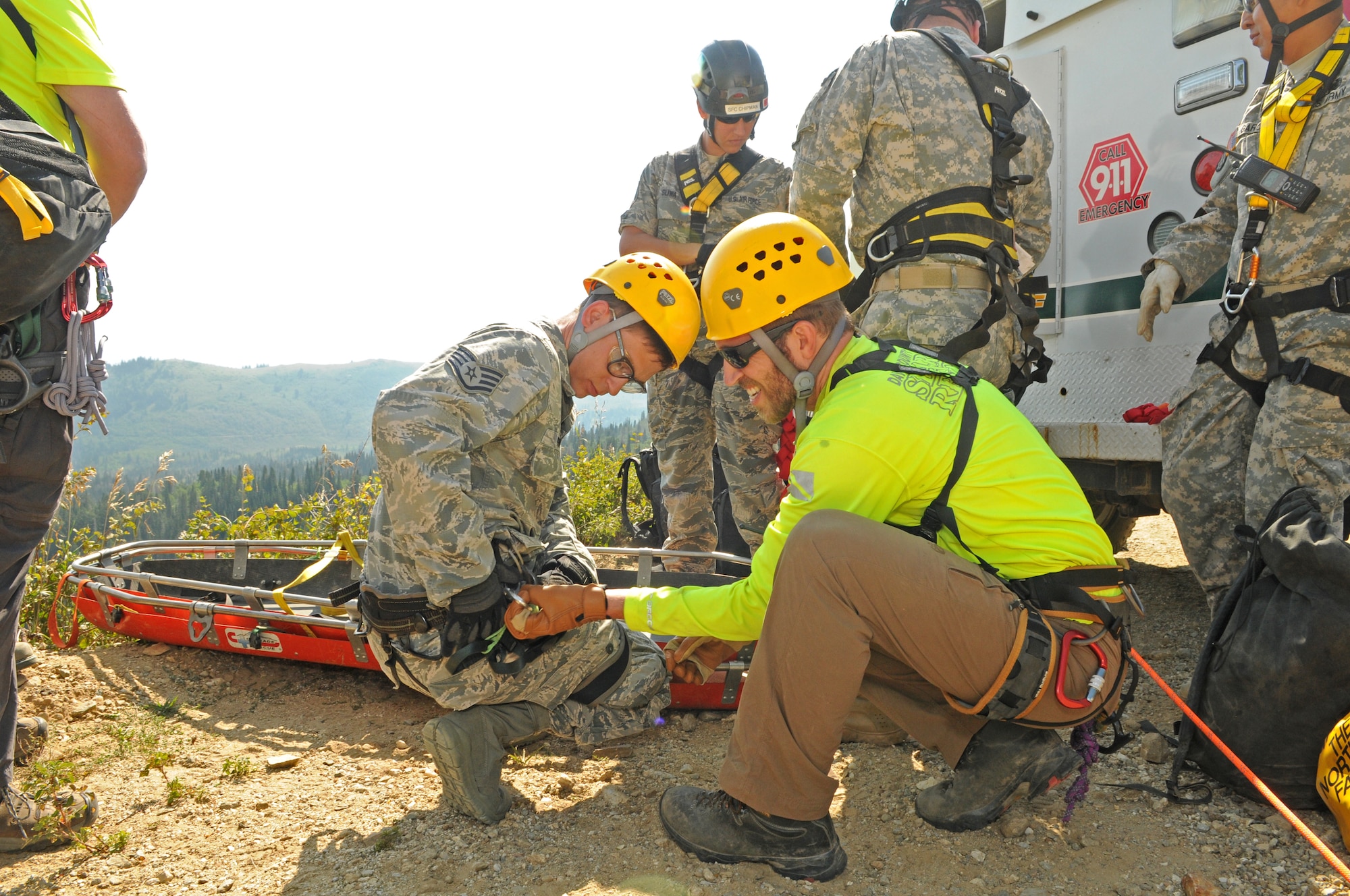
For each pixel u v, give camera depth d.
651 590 2.44
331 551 3.79
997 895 2.15
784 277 2.30
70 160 2.13
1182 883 2.16
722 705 3.30
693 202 4.45
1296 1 2.76
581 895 2.20
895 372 2.24
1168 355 3.86
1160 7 3.88
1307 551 2.37
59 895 2.28
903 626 2.09
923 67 3.15
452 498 2.30
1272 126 2.81
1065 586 2.20
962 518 2.21
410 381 2.30
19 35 2.19
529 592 2.48
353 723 3.37
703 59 4.21
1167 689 2.39
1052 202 4.36
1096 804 2.57
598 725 2.92
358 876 2.32
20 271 2.03
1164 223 3.88
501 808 2.59
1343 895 2.08
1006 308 3.08
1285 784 2.43
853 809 2.61
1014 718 2.19
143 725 3.30
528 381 2.44
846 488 2.17
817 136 3.28
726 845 2.31
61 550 5.09
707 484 4.65
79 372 2.40
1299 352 2.74
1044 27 4.35
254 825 2.59
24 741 3.02
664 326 2.60
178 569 4.50
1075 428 4.22
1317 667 2.33
